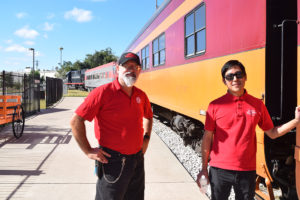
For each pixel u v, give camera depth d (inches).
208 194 155.6
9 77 447.8
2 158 208.2
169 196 145.8
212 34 183.2
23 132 311.9
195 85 213.9
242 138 84.7
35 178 167.3
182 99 244.2
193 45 219.5
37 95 558.6
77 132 81.6
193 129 233.5
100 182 86.3
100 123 85.7
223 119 86.4
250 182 85.3
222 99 88.3
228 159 85.3
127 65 83.4
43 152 226.2
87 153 83.3
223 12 167.8
